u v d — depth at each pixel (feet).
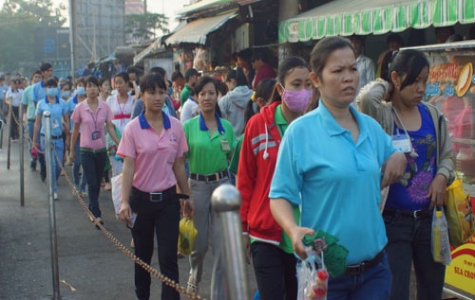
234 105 25.44
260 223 12.42
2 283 20.02
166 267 16.29
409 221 12.35
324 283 8.80
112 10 174.29
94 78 27.76
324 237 9.07
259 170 12.79
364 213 9.62
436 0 23.21
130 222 16.47
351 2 31.50
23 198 31.99
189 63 55.52
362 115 10.21
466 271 15.75
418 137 12.50
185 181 17.08
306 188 9.79
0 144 56.34
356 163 9.57
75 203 32.48
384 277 10.16
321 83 9.86
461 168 16.06
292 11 34.86
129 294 18.99
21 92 64.59
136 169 16.39
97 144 27.81
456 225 12.61
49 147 18.33
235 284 6.44
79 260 22.40
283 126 12.80
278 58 37.37
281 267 12.55
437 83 16.42
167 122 16.66
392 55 15.62
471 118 15.84
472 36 26.86
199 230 17.92
